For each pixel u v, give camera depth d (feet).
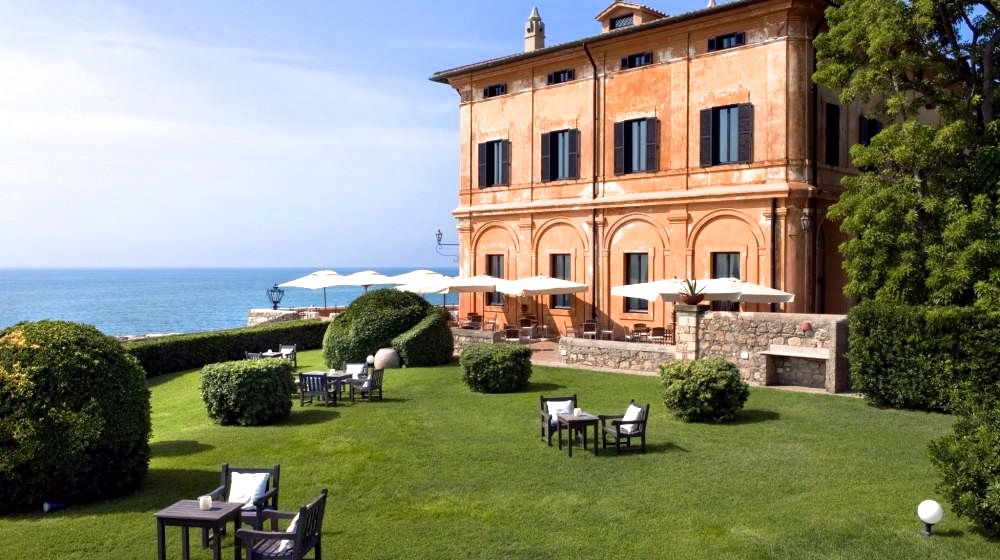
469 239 107.65
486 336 82.43
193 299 371.35
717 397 49.29
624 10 95.30
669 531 31.22
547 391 61.57
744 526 31.45
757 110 77.56
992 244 50.24
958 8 57.11
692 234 82.84
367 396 61.93
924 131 54.90
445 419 52.90
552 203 95.91
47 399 34.71
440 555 29.30
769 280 76.28
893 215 55.62
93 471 35.55
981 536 29.43
